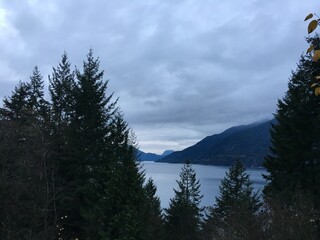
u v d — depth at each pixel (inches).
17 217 875.4
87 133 1060.5
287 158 1033.5
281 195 907.4
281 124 1081.4
